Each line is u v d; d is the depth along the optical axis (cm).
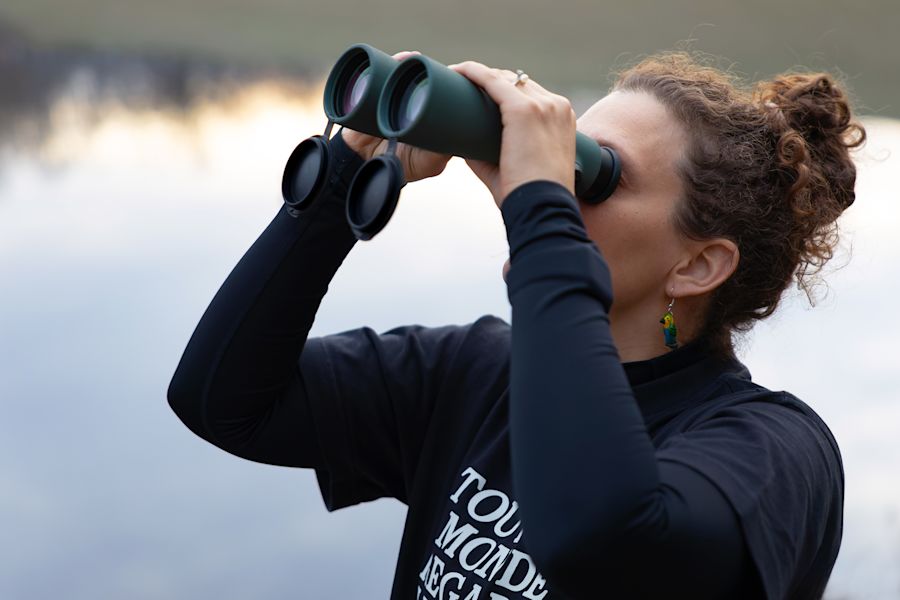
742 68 1259
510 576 347
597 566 279
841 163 406
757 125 380
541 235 303
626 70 422
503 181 313
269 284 399
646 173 366
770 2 1380
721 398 356
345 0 1274
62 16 1151
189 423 418
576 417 283
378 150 397
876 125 1131
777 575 304
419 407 416
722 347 387
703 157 367
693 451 312
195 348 408
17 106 1096
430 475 400
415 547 395
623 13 1334
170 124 1141
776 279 385
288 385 415
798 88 403
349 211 303
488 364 408
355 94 332
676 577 287
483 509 365
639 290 373
